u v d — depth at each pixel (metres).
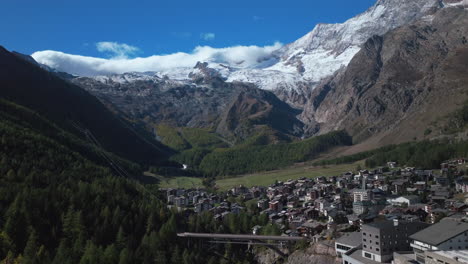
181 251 187.00
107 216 190.62
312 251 177.88
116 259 164.62
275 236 192.00
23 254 159.38
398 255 143.62
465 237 135.62
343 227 195.12
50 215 183.75
